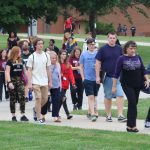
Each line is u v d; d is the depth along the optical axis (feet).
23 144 55.31
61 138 58.90
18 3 198.29
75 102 94.84
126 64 65.41
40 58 75.72
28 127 67.41
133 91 66.03
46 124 73.82
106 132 64.03
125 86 66.33
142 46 304.91
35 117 76.95
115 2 243.40
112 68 77.51
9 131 63.82
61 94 80.38
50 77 76.79
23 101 76.59
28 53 103.40
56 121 77.92
